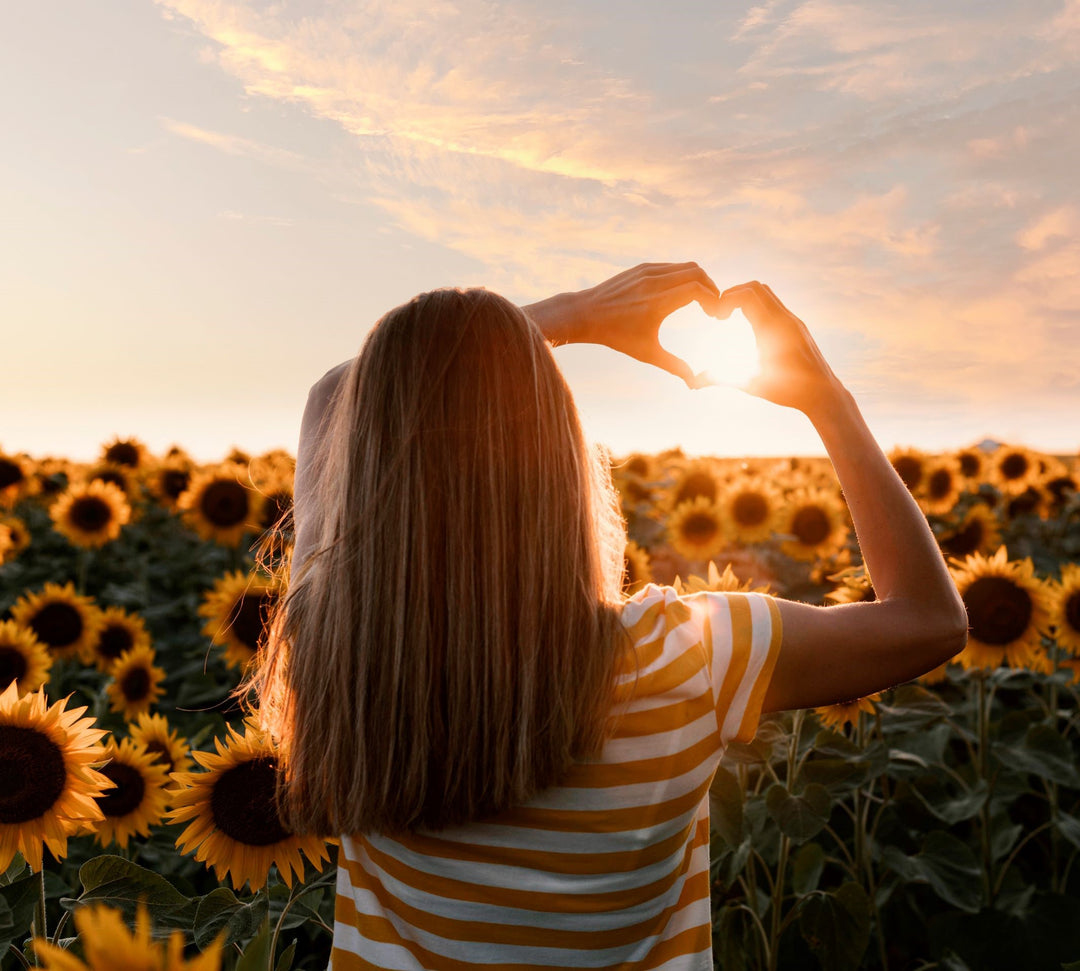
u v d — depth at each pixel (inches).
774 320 47.3
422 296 45.1
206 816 68.7
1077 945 116.9
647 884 40.5
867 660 41.1
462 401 41.1
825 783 101.1
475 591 39.3
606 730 38.9
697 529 256.4
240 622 163.3
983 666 133.6
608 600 42.7
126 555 320.8
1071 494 348.2
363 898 42.7
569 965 39.6
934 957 119.8
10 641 141.5
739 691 39.9
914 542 42.9
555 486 40.9
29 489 339.9
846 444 45.3
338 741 40.3
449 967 39.9
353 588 40.6
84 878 62.6
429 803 39.4
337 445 44.1
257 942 25.2
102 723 156.3
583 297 49.5
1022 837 157.6
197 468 368.2
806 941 110.5
